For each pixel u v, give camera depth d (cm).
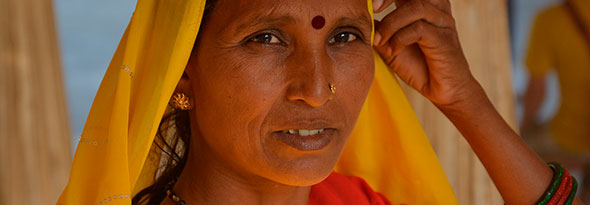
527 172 243
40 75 385
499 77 321
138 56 196
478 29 317
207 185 208
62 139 393
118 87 190
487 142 244
